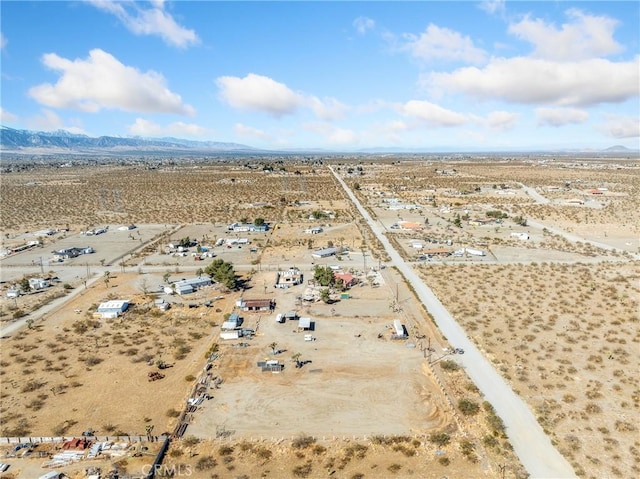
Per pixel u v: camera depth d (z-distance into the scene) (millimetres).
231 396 49094
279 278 89250
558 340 60875
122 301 74188
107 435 42719
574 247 110688
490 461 39094
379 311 72188
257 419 45250
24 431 43312
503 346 59594
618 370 53125
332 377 52906
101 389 50531
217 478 37312
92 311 72188
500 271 91625
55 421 44906
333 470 38219
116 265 98875
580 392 48938
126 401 48312
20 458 39656
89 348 60281
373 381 52000
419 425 44250
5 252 108188
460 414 45844
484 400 47781
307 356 57906
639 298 75438
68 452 40281
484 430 43250
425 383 51531
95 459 39562
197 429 43688
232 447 41094
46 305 75438
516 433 42562
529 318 68000
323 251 105438
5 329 66125
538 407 46312
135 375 53531
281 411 46562
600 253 105000
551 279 85938
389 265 97062
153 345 61125
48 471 38094
